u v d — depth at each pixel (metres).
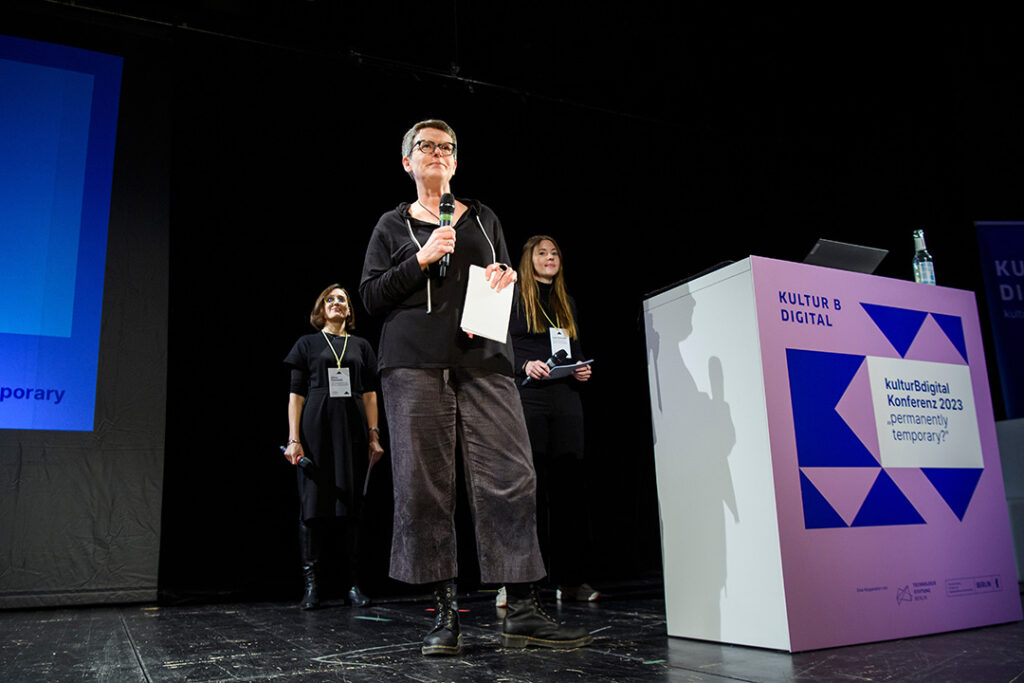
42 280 3.19
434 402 1.64
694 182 4.69
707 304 1.79
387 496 3.68
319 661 1.57
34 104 3.32
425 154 1.78
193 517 3.32
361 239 3.90
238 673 1.45
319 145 3.87
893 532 1.69
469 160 4.13
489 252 1.77
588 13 4.04
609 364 4.31
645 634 1.87
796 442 1.61
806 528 1.57
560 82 4.32
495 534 1.64
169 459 3.33
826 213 4.79
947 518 1.80
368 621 2.36
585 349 4.27
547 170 4.32
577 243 4.34
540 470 2.61
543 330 2.69
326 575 3.48
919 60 4.34
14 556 2.94
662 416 1.92
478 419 1.67
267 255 3.69
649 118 4.59
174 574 3.24
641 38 4.21
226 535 3.36
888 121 4.59
